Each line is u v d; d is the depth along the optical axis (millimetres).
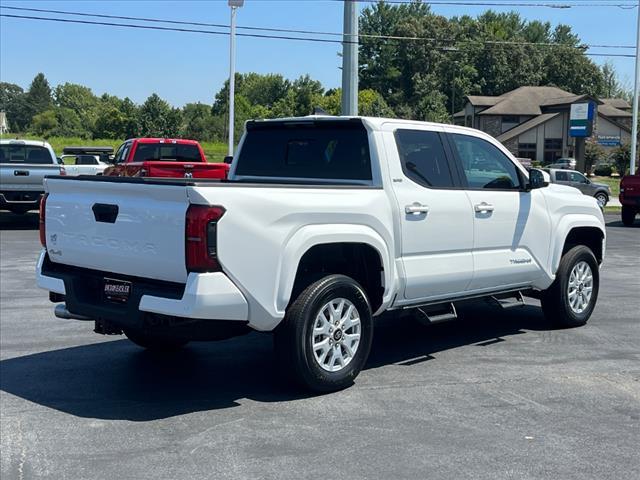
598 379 6500
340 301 6012
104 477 4457
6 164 18297
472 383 6348
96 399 5922
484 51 96875
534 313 9398
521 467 4605
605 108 77125
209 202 5152
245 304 5387
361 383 6320
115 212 5656
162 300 5270
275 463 4645
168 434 5148
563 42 115625
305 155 7020
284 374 5883
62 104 171125
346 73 16156
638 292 11141
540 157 72125
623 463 4684
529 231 7742
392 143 6570
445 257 6887
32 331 8289
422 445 4945
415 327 8586
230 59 29062
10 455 4789
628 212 24203
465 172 7188
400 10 102625
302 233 5688
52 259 6340
